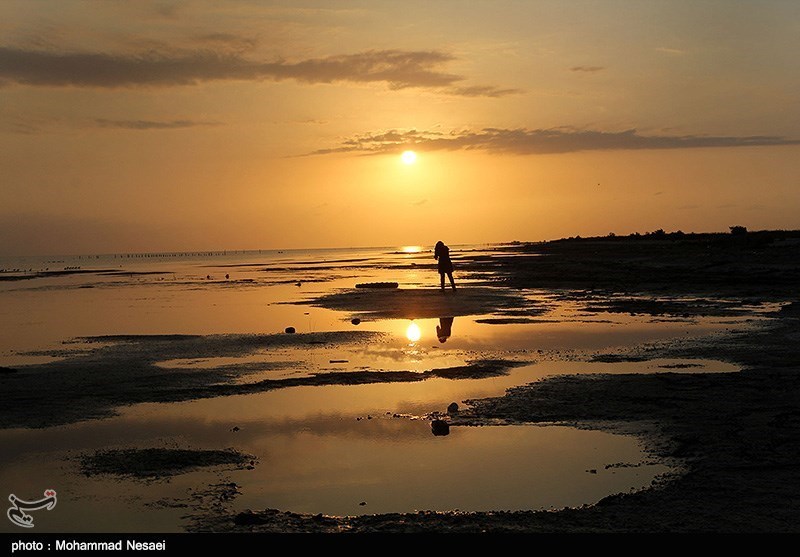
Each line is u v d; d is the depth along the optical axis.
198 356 18.33
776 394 12.45
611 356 17.06
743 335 19.73
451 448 10.10
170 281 57.47
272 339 21.09
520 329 22.45
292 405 12.77
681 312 26.05
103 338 22.22
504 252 123.88
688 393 12.71
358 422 11.57
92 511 7.89
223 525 7.45
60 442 10.58
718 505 7.64
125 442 10.53
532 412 11.84
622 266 56.75
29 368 16.81
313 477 8.99
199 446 10.33
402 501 8.16
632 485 8.48
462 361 16.83
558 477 8.84
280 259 135.62
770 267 43.44
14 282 63.16
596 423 11.09
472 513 7.66
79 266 117.81
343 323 24.98
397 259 108.75
